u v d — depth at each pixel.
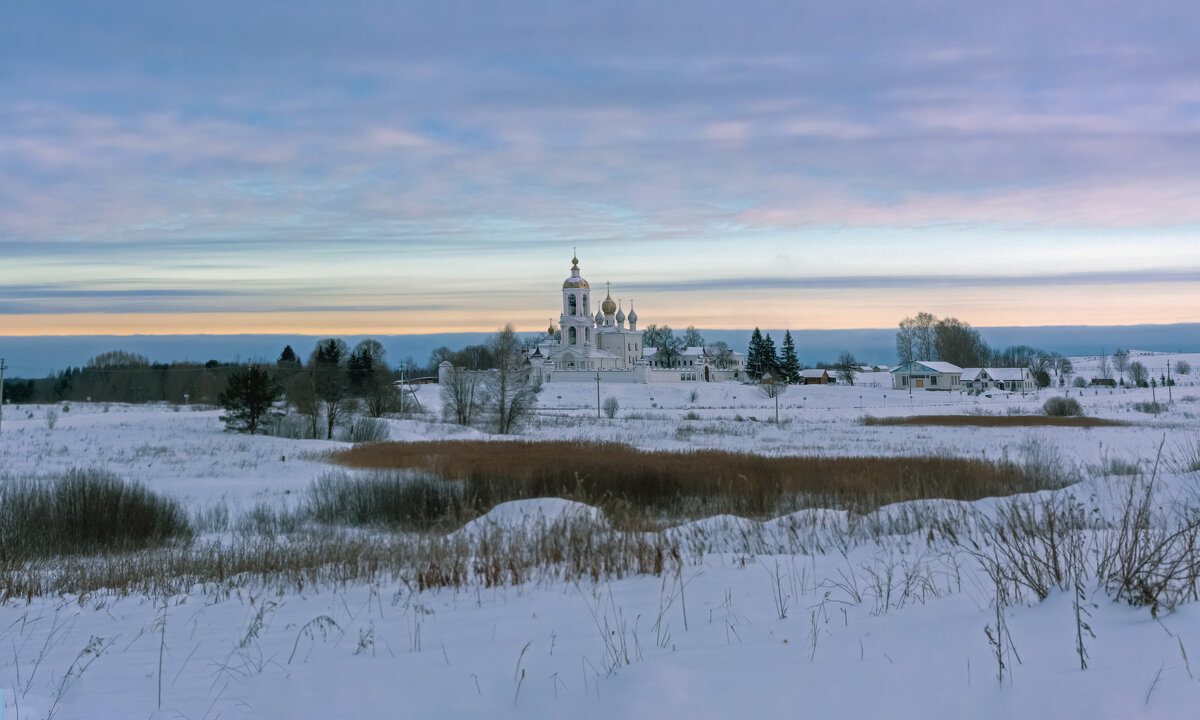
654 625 6.45
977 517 11.49
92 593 10.53
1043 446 37.72
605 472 28.39
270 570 11.84
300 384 60.25
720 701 4.41
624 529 11.30
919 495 20.47
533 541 11.41
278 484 32.12
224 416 56.72
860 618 6.12
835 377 166.38
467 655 5.96
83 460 39.91
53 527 18.98
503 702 4.85
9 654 6.93
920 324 178.88
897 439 50.97
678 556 9.17
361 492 24.97
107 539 18.97
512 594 8.49
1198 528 7.56
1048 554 6.87
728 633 5.97
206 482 32.91
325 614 8.05
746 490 24.00
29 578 11.20
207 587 10.71
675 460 34.00
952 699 4.20
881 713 4.11
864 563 8.89
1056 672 4.39
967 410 84.88
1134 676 4.19
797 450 44.47
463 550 11.08
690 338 197.62
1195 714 3.69
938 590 7.02
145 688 5.66
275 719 4.89
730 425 67.00
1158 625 4.95
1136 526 6.51
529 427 68.62
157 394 114.25
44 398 114.62
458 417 68.06
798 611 6.60
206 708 5.16
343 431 57.78
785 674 4.75
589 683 5.00
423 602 8.32
